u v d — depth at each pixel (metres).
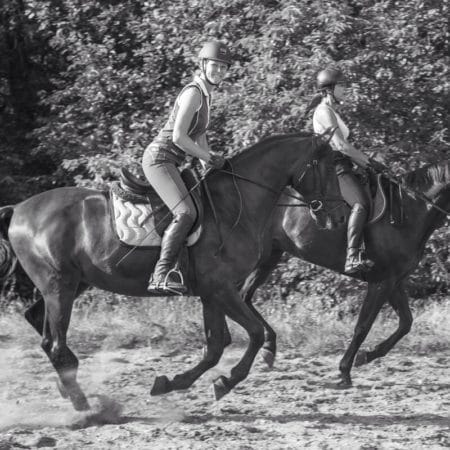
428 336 15.36
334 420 10.12
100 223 10.03
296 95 17.70
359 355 12.52
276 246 13.16
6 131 23.42
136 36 21.48
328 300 18.36
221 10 19.81
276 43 18.20
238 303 10.02
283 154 10.25
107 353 14.20
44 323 10.52
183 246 9.93
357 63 18.02
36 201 10.35
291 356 14.17
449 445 9.10
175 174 9.90
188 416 10.20
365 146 18.14
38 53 23.45
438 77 18.94
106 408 10.24
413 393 11.63
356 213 12.29
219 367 13.15
